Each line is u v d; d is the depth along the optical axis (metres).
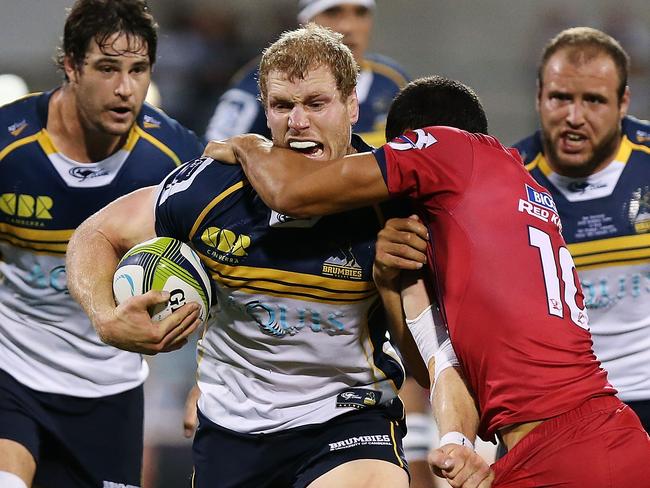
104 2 18.36
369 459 15.62
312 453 16.12
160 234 15.92
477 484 14.02
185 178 15.66
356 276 15.44
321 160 14.77
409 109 15.93
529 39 54.12
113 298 15.43
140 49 18.41
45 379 19.66
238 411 16.30
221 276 15.63
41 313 19.61
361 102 28.42
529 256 14.59
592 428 14.08
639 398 19.78
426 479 24.00
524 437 14.25
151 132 19.86
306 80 14.65
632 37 52.97
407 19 54.44
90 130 18.98
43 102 19.28
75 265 15.77
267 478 16.42
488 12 54.31
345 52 14.98
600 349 20.11
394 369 16.47
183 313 14.91
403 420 16.91
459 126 15.83
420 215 15.15
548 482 14.12
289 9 51.66
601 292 20.00
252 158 14.95
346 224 15.31
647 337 19.91
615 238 19.92
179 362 35.00
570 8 54.12
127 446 20.47
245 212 15.36
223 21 50.19
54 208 19.31
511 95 53.25
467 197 14.67
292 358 15.88
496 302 14.35
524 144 20.77
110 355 20.09
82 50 18.23
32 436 19.20
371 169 14.40
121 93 18.38
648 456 14.23
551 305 14.48
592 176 19.97
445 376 14.83
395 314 15.54
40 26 49.12
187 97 48.81
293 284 15.44
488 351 14.39
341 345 15.82
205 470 16.75
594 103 19.31
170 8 50.00
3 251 19.61
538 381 14.18
